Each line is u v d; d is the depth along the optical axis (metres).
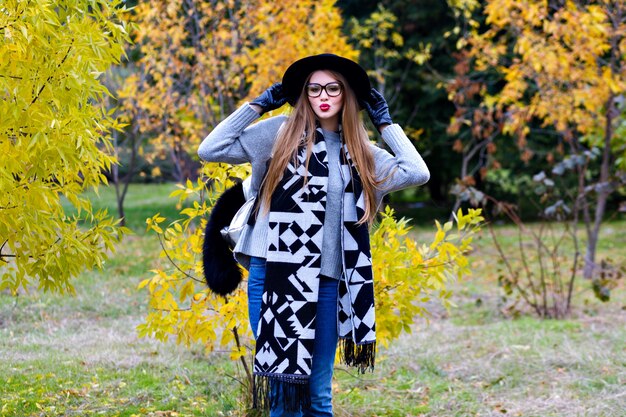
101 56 3.70
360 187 2.96
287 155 2.91
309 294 2.86
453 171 16.38
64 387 4.55
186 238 3.96
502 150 15.12
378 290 4.03
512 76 8.88
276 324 2.87
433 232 14.30
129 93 9.37
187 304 6.45
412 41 14.51
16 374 4.82
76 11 3.73
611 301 8.09
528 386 4.87
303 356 2.86
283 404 2.94
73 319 6.76
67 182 3.93
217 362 5.34
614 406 4.37
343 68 3.00
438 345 6.00
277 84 3.09
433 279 4.07
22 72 3.49
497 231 14.48
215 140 2.99
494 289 8.96
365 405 4.43
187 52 8.91
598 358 5.38
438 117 15.16
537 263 10.95
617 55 8.65
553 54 8.17
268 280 2.89
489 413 4.32
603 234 13.87
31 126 3.51
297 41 8.25
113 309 7.14
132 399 4.35
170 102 9.33
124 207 17.31
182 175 10.88
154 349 5.63
